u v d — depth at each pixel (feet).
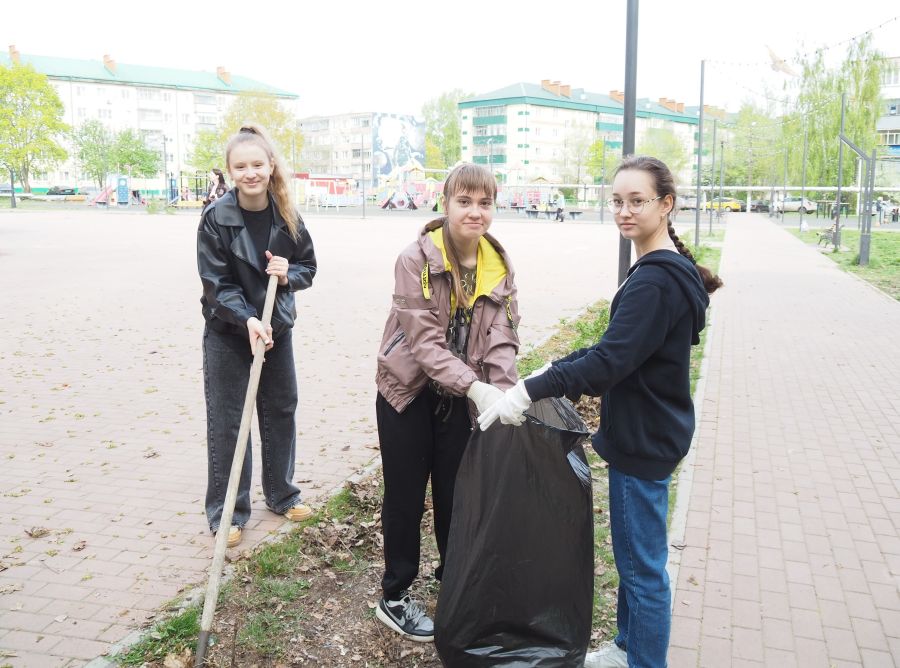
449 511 10.09
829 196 164.76
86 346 28.22
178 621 9.88
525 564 7.94
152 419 19.31
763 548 12.85
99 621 10.17
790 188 163.84
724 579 11.80
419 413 9.59
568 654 8.04
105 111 349.00
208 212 11.39
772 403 21.81
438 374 8.80
